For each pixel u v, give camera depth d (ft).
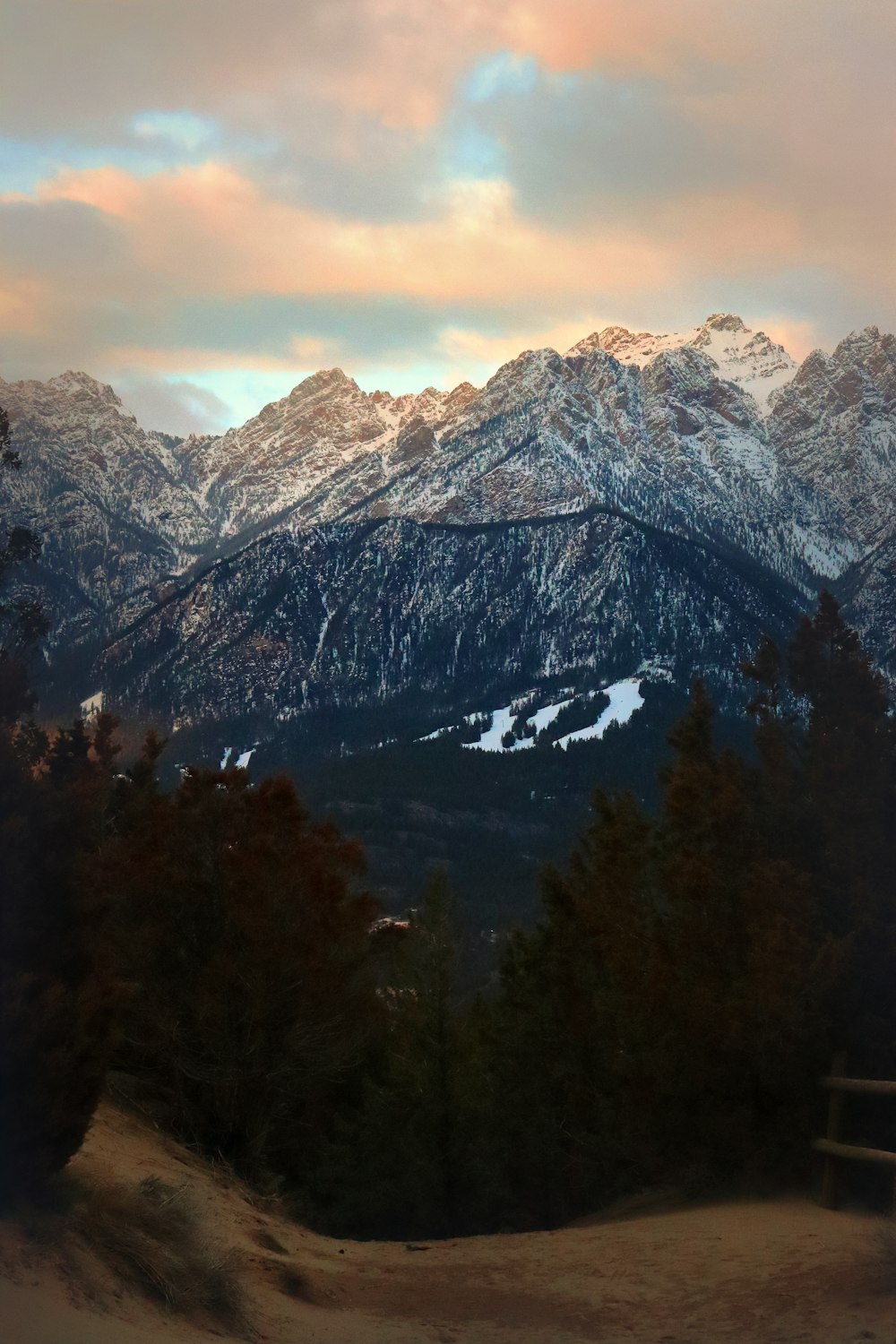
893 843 111.14
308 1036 150.92
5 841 66.39
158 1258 61.82
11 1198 60.70
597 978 142.61
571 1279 73.10
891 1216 73.61
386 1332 62.69
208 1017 147.13
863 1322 53.88
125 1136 115.34
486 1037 175.42
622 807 143.54
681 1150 110.22
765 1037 98.99
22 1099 62.03
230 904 150.51
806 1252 69.31
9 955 66.13
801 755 123.44
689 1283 67.31
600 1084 140.26
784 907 104.99
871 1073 96.94
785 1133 99.19
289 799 159.94
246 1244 80.43
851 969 101.45
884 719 118.11
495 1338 61.00
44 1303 51.06
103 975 72.28
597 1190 135.03
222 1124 147.95
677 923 114.52
